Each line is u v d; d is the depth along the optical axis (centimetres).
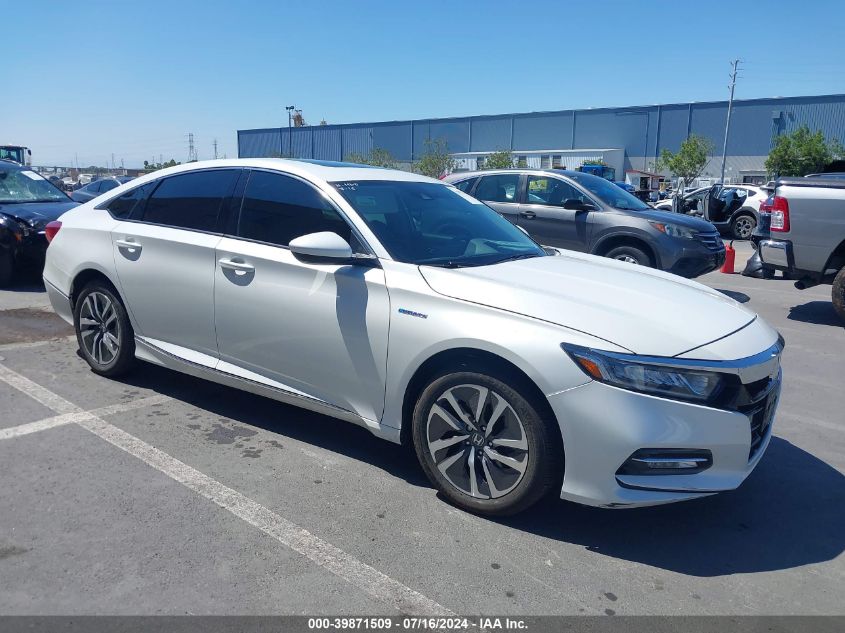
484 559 304
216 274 421
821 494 379
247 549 304
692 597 283
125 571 284
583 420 299
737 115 5175
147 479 364
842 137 4834
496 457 327
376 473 383
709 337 321
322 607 267
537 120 5916
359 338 361
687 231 892
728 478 308
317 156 6425
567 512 349
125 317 488
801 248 791
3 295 838
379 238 376
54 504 335
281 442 419
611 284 368
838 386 571
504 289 335
